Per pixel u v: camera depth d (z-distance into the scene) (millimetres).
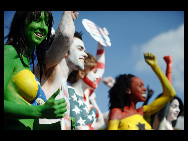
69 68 3271
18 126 2180
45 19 2406
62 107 2074
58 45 2600
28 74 2246
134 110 4105
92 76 3746
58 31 2582
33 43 2373
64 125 2375
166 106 4629
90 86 3734
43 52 2604
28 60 2410
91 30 3729
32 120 2307
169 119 4863
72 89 3480
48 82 2756
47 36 2568
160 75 4309
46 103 2062
